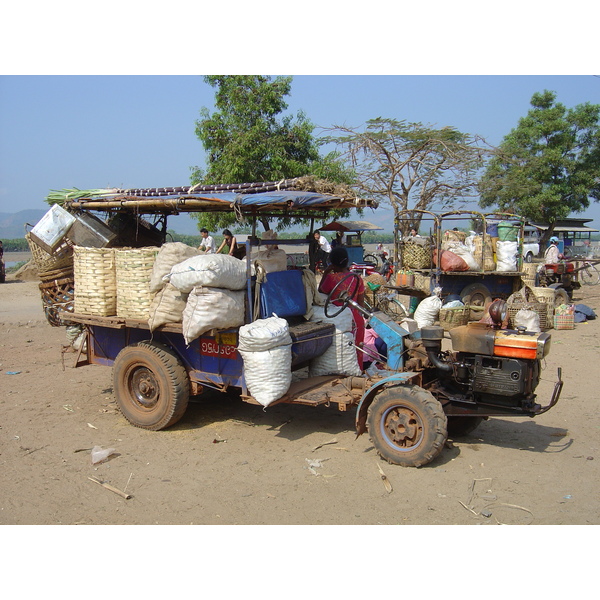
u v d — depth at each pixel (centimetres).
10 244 7738
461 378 529
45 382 803
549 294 1320
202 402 698
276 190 597
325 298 626
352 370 604
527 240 3145
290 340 526
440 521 402
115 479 477
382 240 6688
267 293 552
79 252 624
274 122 1969
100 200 663
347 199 574
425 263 1282
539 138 3078
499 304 514
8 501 436
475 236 1316
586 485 461
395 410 497
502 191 2955
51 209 668
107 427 611
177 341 592
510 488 455
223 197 530
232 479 476
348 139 2131
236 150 1845
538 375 518
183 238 1603
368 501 434
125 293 590
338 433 588
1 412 662
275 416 646
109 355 662
